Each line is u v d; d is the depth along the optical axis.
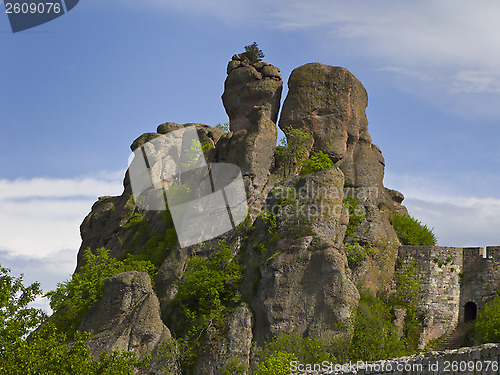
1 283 61.78
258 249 84.81
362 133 97.56
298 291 80.88
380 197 94.88
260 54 103.44
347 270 83.69
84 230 105.00
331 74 98.00
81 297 85.12
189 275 84.56
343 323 78.50
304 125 96.06
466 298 87.50
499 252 87.44
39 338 61.69
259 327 80.50
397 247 89.88
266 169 91.12
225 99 101.44
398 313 85.56
